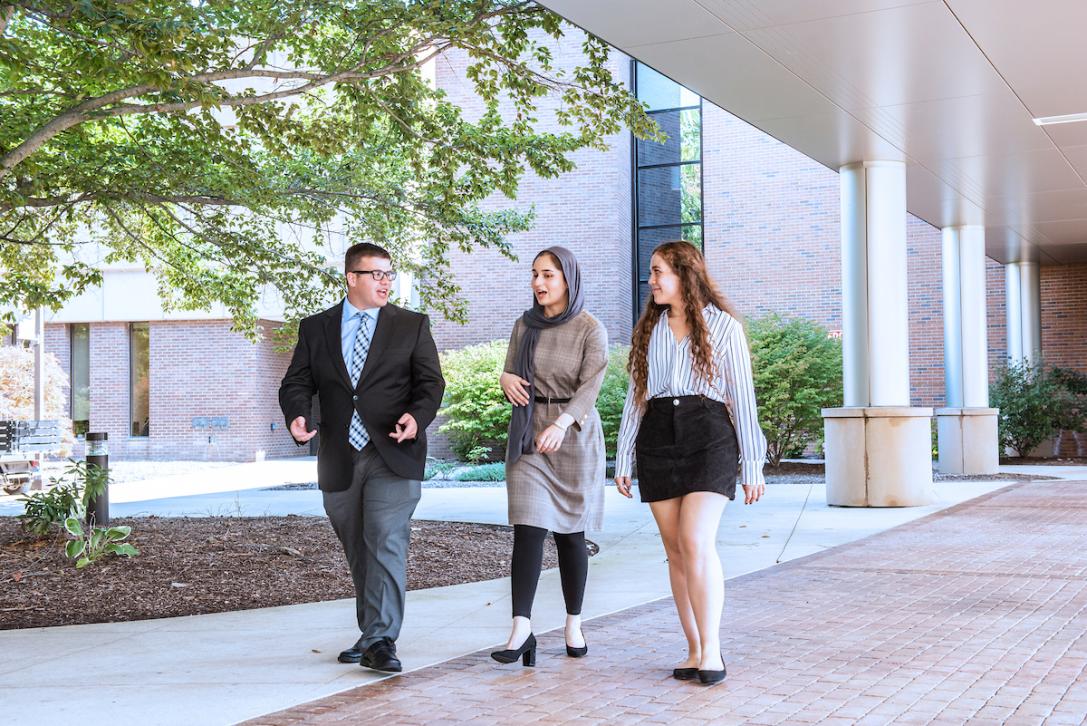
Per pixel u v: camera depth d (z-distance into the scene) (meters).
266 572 7.60
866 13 8.04
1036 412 21.19
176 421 25.80
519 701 4.06
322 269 11.74
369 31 8.56
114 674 4.67
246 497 15.45
